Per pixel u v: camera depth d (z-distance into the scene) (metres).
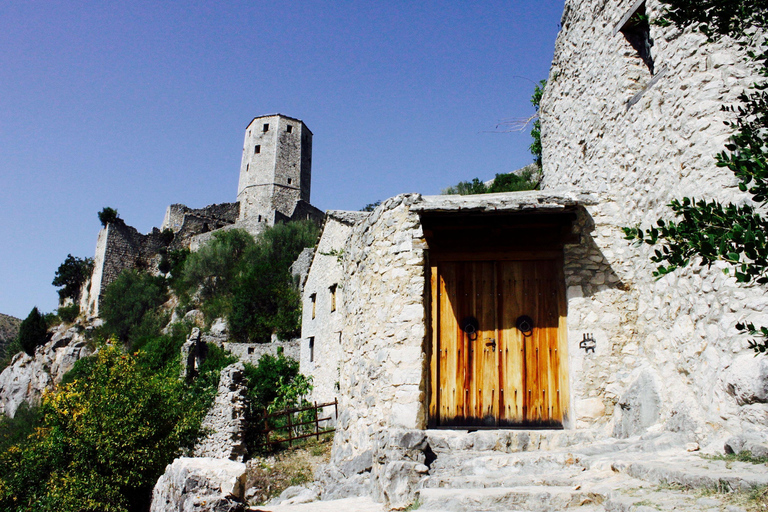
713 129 5.56
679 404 5.77
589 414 6.68
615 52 7.68
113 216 56.84
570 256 7.27
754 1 3.80
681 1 3.96
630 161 7.13
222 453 14.09
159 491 5.62
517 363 7.29
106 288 54.06
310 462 13.19
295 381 22.28
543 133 10.97
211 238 51.59
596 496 4.24
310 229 50.78
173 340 32.25
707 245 2.95
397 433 6.06
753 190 3.04
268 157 57.69
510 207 6.67
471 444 6.31
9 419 38.47
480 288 7.58
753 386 4.68
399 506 5.03
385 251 7.78
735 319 5.02
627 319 6.95
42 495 12.54
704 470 4.08
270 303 37.62
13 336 71.25
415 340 7.13
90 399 12.43
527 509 4.32
